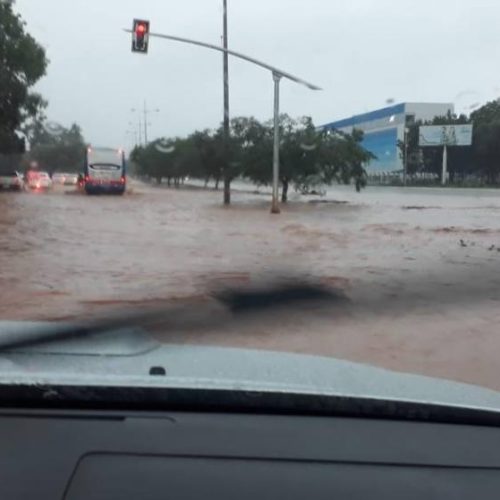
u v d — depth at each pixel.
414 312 10.09
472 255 16.72
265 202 41.28
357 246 18.78
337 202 42.06
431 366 7.66
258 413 2.11
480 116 72.69
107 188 50.25
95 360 2.88
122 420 2.03
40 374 2.21
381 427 2.13
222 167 42.09
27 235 20.41
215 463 1.95
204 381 2.20
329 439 2.06
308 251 17.47
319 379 2.69
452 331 9.07
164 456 1.95
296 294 11.27
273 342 8.44
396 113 78.56
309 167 41.38
